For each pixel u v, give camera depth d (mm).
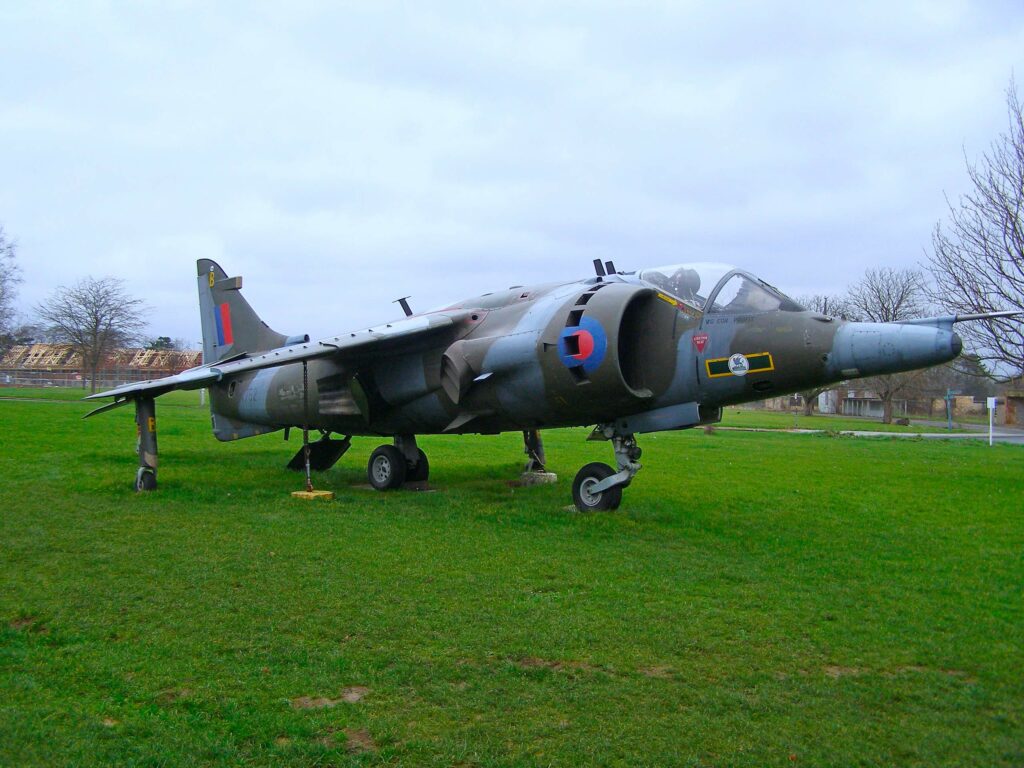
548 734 4172
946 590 7145
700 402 10156
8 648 5359
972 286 18172
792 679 4965
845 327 9211
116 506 10734
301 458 15336
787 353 9367
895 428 50281
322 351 11875
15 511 10164
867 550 8844
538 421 11539
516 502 11711
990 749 4074
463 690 4727
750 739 4141
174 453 18312
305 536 8891
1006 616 6391
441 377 12219
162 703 4527
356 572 7328
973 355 19219
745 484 14516
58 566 7449
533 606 6352
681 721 4340
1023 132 17328
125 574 7188
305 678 4875
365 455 19547
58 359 103750
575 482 11039
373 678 4895
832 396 86000
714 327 9938
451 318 12297
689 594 6840
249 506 10914
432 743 4047
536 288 12422
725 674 5031
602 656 5285
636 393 10242
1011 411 64562
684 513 10922
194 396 62625
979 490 14391
